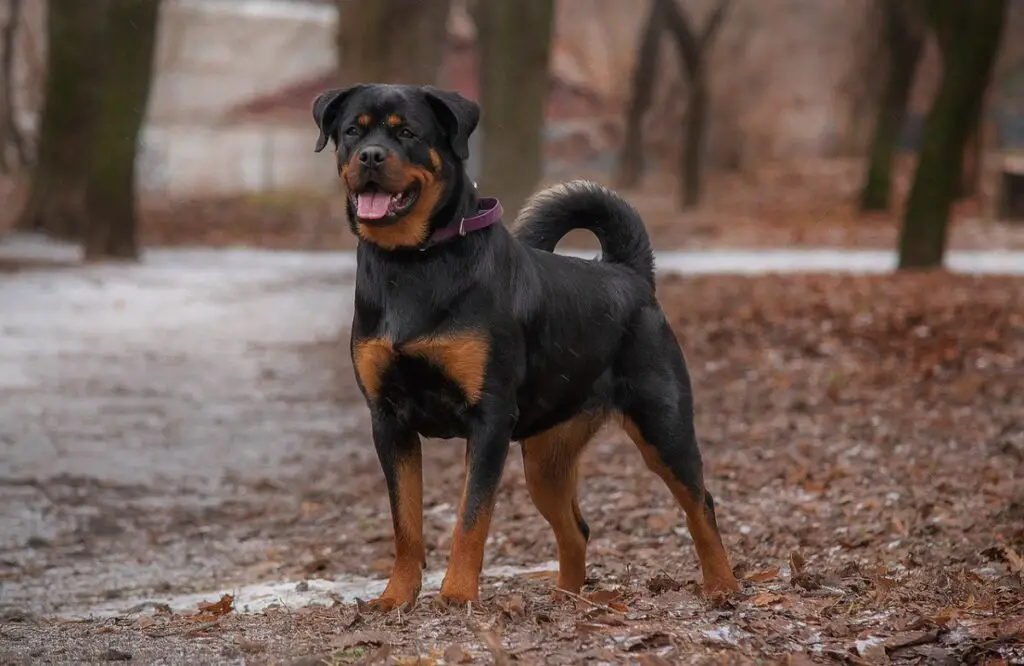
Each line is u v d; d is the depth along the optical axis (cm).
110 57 2988
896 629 661
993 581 759
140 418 1523
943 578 764
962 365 1547
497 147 2641
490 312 701
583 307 756
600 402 782
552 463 797
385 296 702
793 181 6006
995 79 6244
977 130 5150
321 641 661
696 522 791
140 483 1284
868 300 1944
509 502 1171
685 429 788
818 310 1886
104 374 1748
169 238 3775
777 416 1398
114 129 3002
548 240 827
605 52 8019
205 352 1909
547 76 2656
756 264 2931
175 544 1124
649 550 978
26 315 2189
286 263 3075
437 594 725
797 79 7894
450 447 1405
